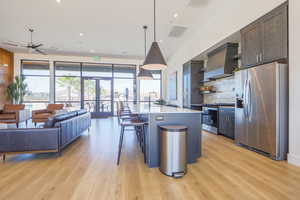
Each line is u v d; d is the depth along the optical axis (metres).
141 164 2.53
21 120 5.68
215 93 5.27
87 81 8.41
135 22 4.50
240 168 2.32
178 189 1.81
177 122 2.55
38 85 7.86
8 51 7.14
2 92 6.79
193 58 5.63
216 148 3.23
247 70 3.08
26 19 4.30
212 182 1.95
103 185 1.91
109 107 8.69
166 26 4.78
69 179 2.05
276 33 2.62
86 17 4.20
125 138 4.18
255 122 2.92
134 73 8.98
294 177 2.04
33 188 1.84
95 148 3.34
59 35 5.42
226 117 4.05
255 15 3.02
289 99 2.46
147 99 9.19
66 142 3.16
